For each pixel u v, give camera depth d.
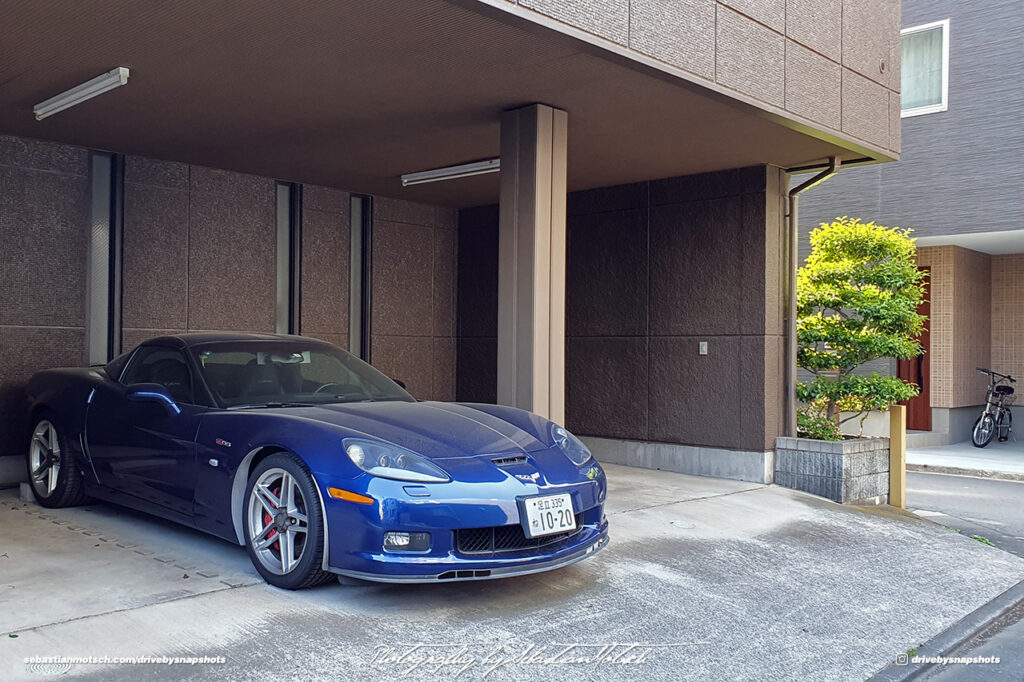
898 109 7.09
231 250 7.53
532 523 3.43
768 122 5.92
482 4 3.89
